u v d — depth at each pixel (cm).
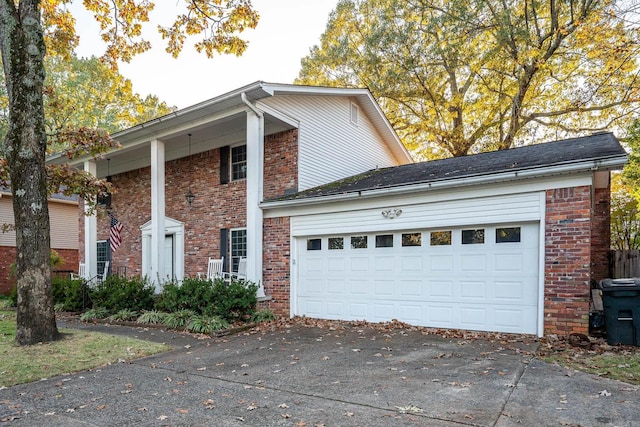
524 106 1953
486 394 439
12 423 392
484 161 959
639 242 1570
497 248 763
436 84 2094
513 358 581
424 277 844
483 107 2034
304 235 1002
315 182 1216
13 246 1795
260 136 1039
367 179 1127
